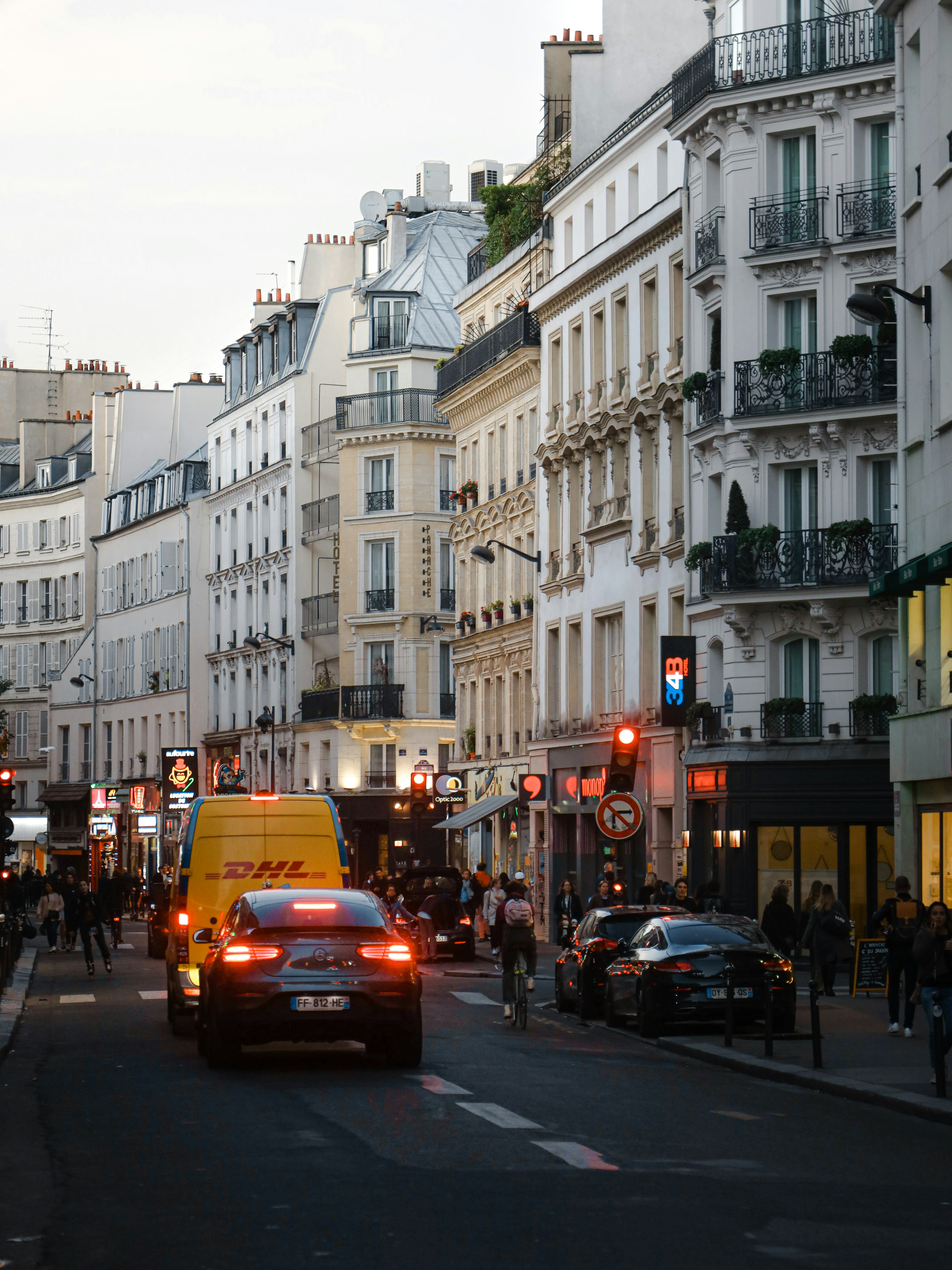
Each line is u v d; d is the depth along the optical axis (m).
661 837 52.38
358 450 84.62
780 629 45.88
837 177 45.50
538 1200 12.20
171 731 105.56
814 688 45.88
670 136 52.81
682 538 50.69
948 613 34.47
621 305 56.41
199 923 27.89
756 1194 12.64
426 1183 12.88
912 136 36.44
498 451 69.19
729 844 46.06
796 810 45.31
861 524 44.28
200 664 102.94
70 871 57.78
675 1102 18.58
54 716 121.38
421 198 97.44
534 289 65.50
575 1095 18.86
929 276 34.91
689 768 48.44
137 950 60.16
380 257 91.19
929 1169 14.17
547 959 51.72
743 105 46.53
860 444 44.88
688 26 62.00
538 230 64.62
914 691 36.53
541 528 63.16
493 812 64.50
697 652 49.00
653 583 53.03
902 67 36.66
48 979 44.81
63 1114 17.48
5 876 43.03
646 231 53.00
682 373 50.81
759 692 46.09
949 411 34.00
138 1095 18.98
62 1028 29.83
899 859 36.97
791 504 46.31
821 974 34.75
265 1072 21.44
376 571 84.25
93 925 45.88
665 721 48.84
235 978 21.03
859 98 45.09
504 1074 21.11
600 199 58.41
